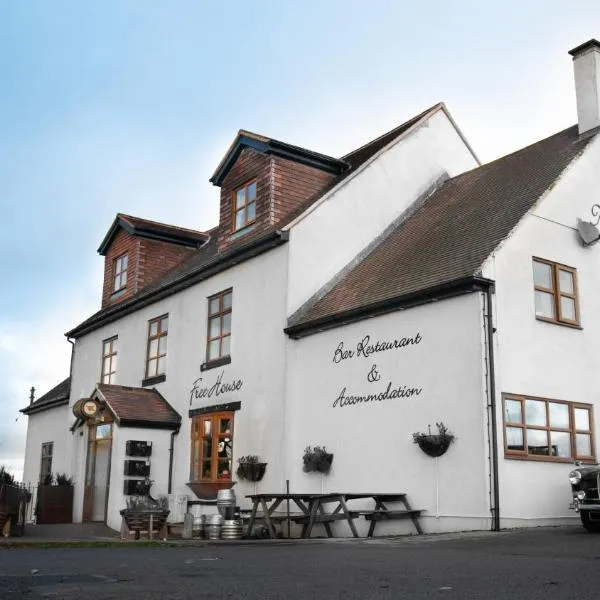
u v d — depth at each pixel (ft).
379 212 63.10
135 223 82.23
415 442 45.37
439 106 69.56
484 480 41.86
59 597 18.88
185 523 48.93
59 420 91.15
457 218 56.59
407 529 45.80
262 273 60.03
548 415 46.29
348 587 20.33
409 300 47.80
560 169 52.26
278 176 62.90
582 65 57.52
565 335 48.93
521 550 29.66
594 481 38.17
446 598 18.24
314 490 53.11
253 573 23.85
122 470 62.64
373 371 50.29
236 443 59.77
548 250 49.52
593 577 21.45
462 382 44.19
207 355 65.57
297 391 56.03
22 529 50.93
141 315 76.95
